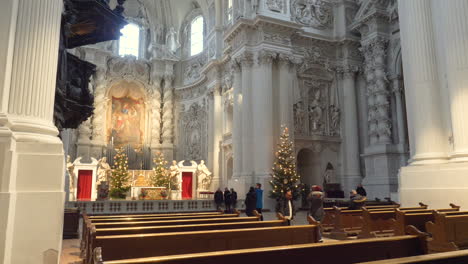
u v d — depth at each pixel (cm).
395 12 1914
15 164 476
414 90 977
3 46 497
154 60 3009
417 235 382
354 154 2077
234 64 2062
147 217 679
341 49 2200
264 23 1911
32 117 516
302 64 2078
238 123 1998
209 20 2806
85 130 2694
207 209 1698
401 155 1864
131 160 2820
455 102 859
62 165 507
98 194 1717
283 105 1933
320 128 2097
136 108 3025
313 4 2167
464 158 832
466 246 587
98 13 789
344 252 346
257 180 1836
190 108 2947
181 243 434
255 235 485
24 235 468
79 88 862
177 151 2966
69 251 743
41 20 538
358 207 966
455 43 864
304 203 1902
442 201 852
